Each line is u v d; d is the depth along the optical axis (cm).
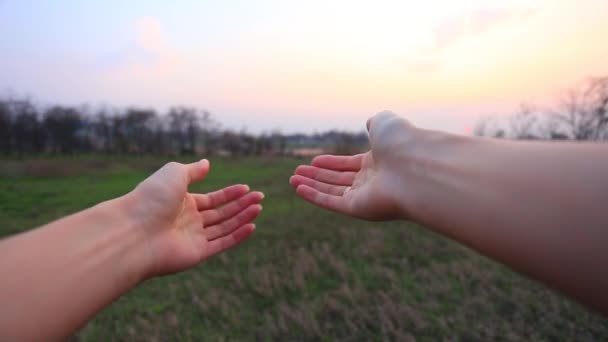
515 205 61
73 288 72
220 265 406
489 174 68
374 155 110
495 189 65
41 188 1139
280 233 536
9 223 646
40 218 692
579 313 280
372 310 298
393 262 410
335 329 278
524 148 68
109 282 81
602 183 53
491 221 65
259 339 268
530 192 60
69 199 929
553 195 56
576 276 52
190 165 121
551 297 306
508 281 343
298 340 266
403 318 285
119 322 287
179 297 332
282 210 728
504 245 62
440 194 79
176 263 106
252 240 500
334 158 138
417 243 468
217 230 128
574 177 56
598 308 51
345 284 337
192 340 265
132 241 92
